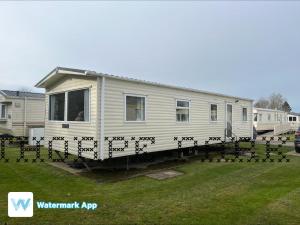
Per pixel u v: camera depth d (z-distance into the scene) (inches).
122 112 343.3
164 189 261.7
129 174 329.7
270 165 397.1
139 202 220.5
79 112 348.8
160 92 404.2
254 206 210.2
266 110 1105.4
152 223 177.5
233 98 600.1
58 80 397.7
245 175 326.3
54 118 411.5
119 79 337.1
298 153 537.6
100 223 177.2
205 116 508.7
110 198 231.1
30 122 687.1
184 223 177.3
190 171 350.0
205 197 235.3
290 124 1336.1
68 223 176.9
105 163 377.1
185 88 445.7
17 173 321.7
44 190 253.4
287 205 212.5
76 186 270.5
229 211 199.6
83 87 339.6
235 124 607.5
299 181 295.9
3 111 705.0
